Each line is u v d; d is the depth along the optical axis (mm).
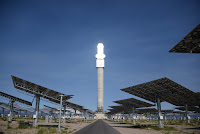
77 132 26953
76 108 65250
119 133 26234
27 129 27547
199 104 55906
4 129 25750
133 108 59781
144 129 34250
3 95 43969
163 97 41594
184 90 35344
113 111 106000
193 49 19609
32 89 35031
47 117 56250
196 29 15656
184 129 32969
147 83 33719
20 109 92062
